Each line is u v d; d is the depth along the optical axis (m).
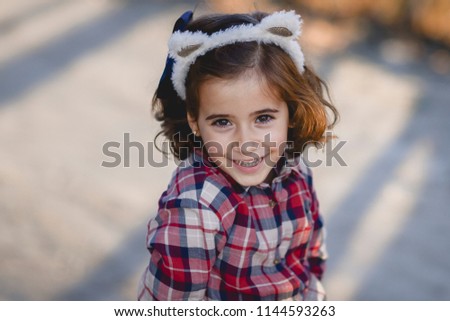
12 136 4.58
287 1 6.46
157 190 3.98
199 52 1.52
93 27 6.68
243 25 1.53
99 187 3.98
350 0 6.23
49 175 4.09
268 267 1.66
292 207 1.70
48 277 3.17
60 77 5.61
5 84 5.46
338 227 3.62
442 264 3.34
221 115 1.52
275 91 1.53
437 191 3.93
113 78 5.58
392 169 4.16
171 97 1.72
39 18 6.89
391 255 3.40
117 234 3.53
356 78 5.34
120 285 3.14
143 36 6.46
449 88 5.28
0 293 3.03
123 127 4.77
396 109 4.92
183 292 1.56
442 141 4.50
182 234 1.54
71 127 4.76
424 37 6.07
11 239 3.45
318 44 5.84
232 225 1.59
